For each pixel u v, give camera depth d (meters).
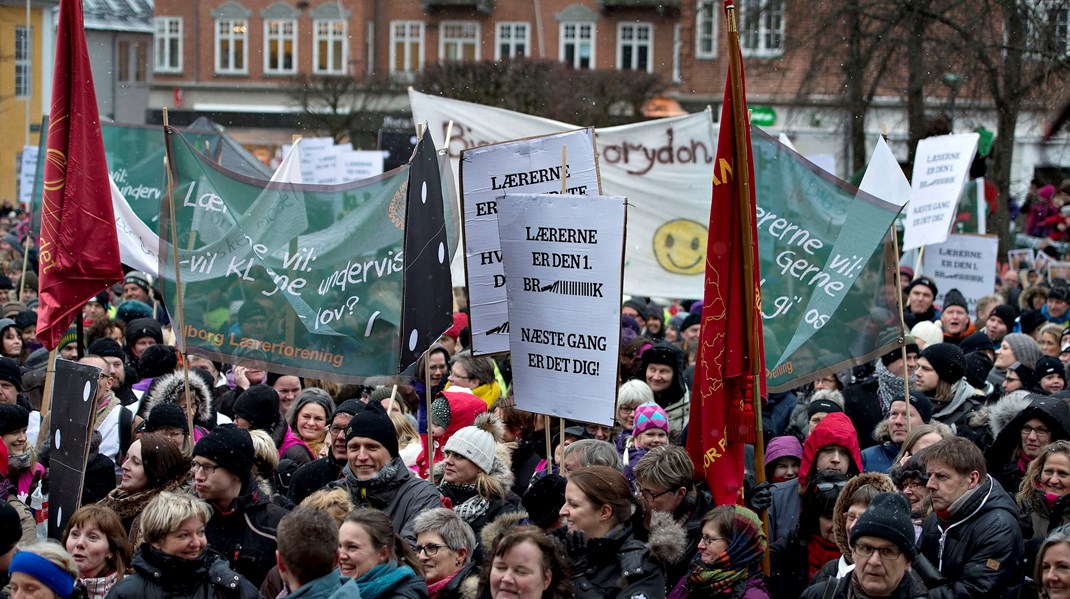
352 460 6.32
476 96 38.09
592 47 53.84
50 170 7.47
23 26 47.94
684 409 8.81
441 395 8.05
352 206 7.54
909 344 9.38
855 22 24.11
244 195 7.53
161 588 5.27
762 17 28.58
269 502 6.21
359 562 5.15
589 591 5.22
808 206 7.80
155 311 13.97
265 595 5.82
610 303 6.32
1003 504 5.84
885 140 9.55
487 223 7.23
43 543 5.12
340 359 7.41
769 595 5.62
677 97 49.31
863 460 7.79
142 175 12.69
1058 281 14.54
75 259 7.47
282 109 55.53
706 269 6.11
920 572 5.76
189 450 6.94
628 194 11.91
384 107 50.78
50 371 7.40
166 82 55.25
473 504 6.36
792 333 7.71
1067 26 21.53
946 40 22.28
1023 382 9.73
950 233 14.14
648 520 5.51
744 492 6.71
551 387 6.50
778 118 38.34
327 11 55.22
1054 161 23.12
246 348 7.39
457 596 5.47
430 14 55.44
